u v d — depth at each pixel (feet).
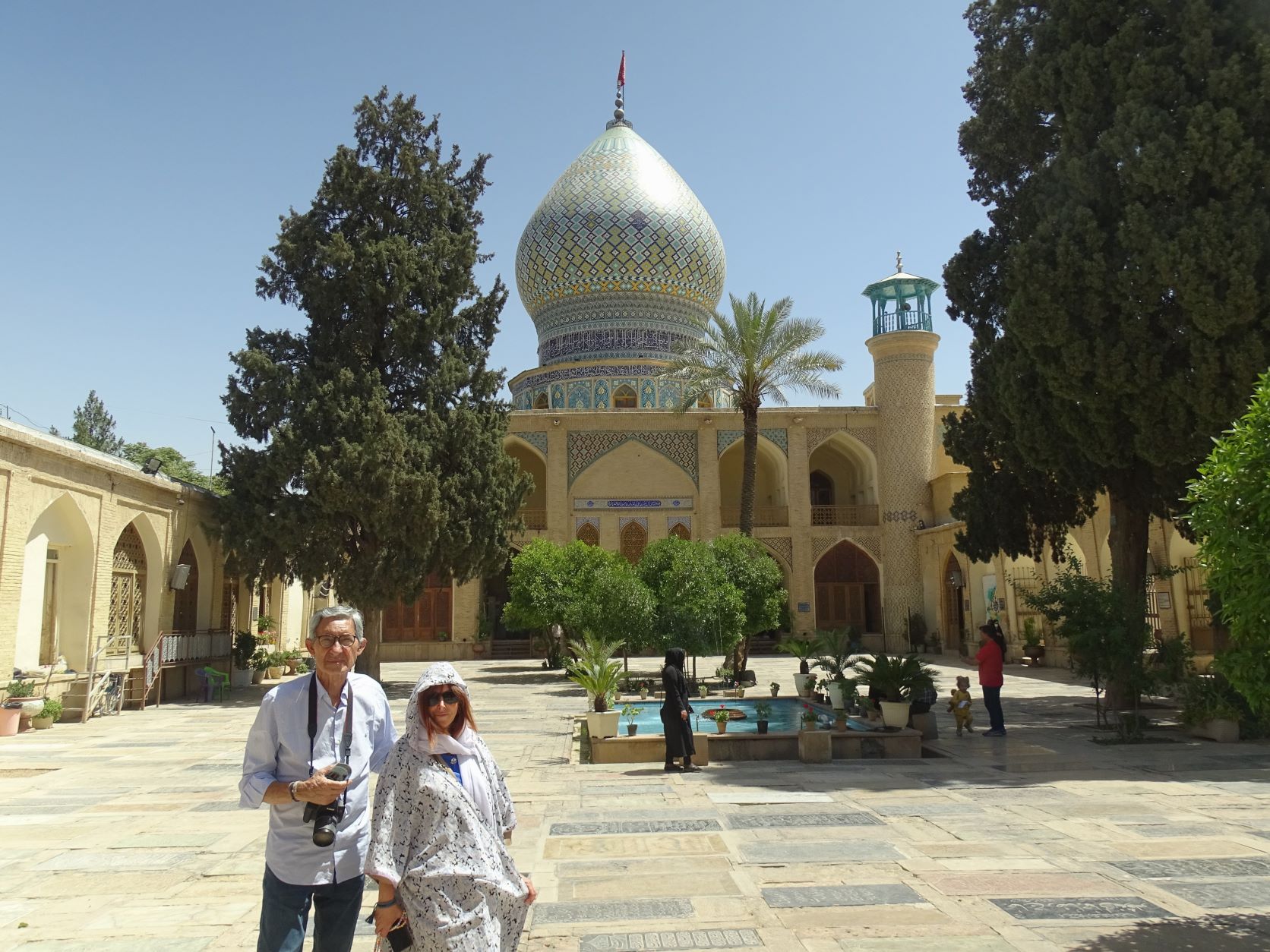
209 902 17.58
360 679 11.50
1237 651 17.29
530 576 75.97
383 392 59.47
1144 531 46.01
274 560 59.88
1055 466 44.86
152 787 29.91
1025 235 44.52
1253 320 36.42
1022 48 46.93
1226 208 37.17
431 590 100.78
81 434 131.23
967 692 39.37
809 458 107.34
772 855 19.77
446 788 9.58
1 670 42.52
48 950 14.97
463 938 9.10
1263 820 22.95
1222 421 37.35
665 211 115.44
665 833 21.88
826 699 48.19
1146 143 38.32
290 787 10.32
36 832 23.49
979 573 86.79
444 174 66.85
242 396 60.85
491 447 64.28
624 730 41.09
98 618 50.16
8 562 42.83
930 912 15.99
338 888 10.51
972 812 23.93
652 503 102.94
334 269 61.62
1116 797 25.88
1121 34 39.96
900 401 104.06
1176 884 17.51
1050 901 16.53
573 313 117.08
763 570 64.39
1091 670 38.40
